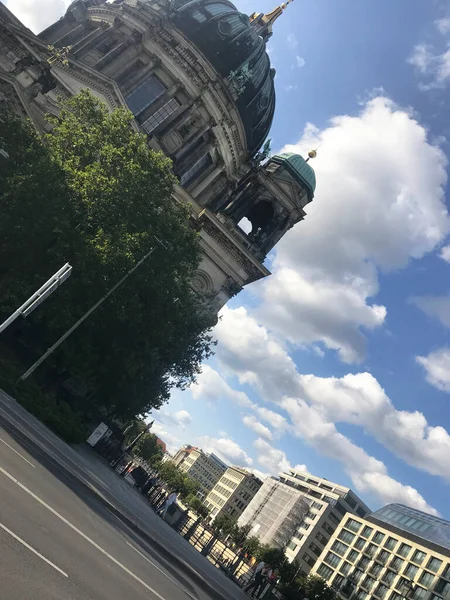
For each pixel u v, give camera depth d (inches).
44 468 644.1
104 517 669.9
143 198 1685.5
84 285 1542.8
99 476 1075.9
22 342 1712.6
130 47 2576.3
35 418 1106.1
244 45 2795.3
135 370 1690.5
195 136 2655.0
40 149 1643.7
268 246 2721.5
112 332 1669.5
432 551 4690.0
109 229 1622.8
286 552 6063.0
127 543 637.9
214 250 2475.4
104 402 1875.0
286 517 6318.9
